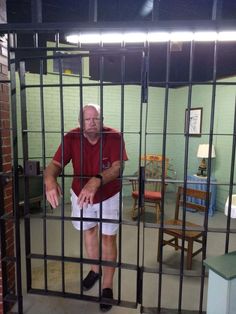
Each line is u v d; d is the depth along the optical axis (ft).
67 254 8.75
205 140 14.60
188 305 6.25
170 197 16.21
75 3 11.69
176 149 16.87
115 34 5.05
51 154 13.93
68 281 7.13
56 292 5.52
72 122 14.12
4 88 5.56
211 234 10.41
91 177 5.04
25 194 5.17
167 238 9.77
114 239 5.94
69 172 13.60
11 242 5.94
